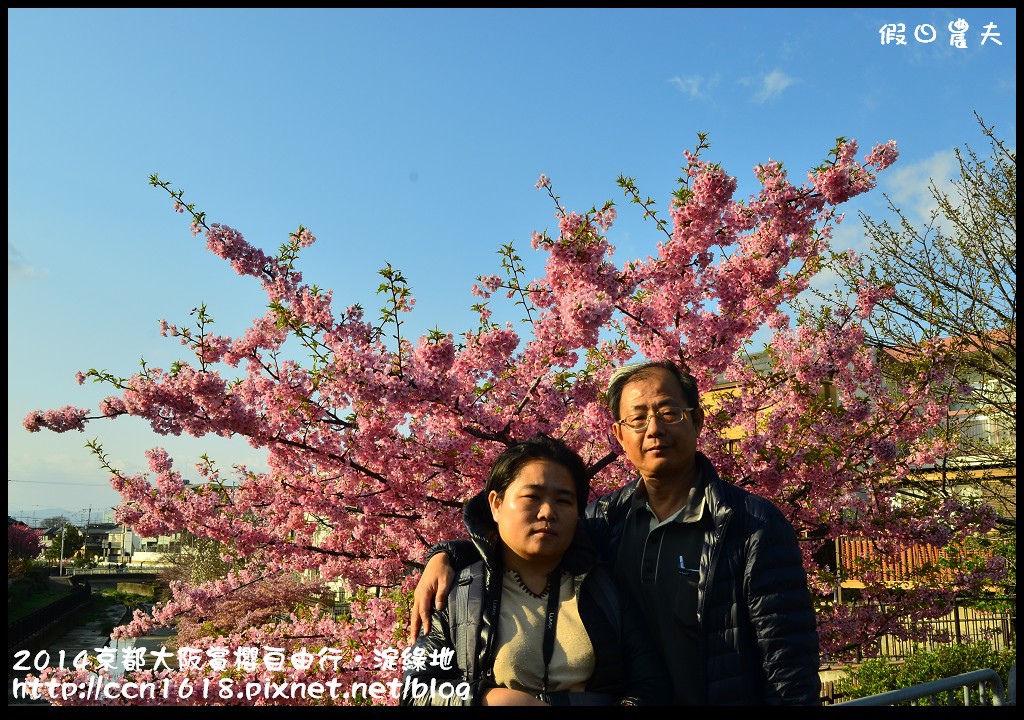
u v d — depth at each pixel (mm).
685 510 2531
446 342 5719
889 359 10719
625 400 2676
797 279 7133
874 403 7918
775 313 7422
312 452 6316
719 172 5762
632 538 2631
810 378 6984
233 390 6117
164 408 5801
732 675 2330
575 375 6316
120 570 91688
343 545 7223
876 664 12227
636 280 6191
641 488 2744
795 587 2348
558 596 2299
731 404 7047
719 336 6441
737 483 6746
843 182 5824
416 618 2307
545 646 2207
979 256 12289
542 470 2283
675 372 2717
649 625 2477
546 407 6188
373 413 6238
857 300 7516
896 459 7512
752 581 2348
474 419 6094
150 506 6934
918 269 12602
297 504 7094
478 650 2215
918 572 7672
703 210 5859
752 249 6203
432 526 6703
